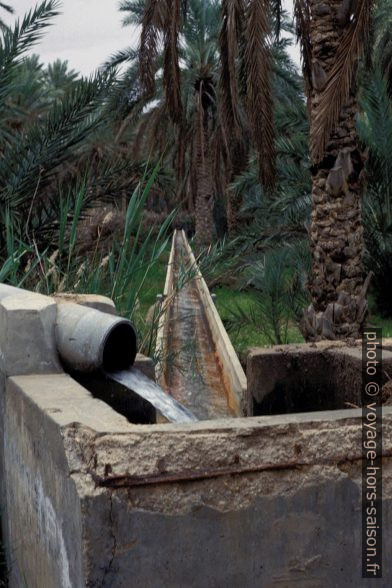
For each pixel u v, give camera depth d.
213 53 25.86
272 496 2.33
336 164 8.81
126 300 5.89
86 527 2.14
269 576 2.33
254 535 2.31
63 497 2.32
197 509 2.26
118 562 2.18
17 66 9.78
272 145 9.16
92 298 3.93
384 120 14.54
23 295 3.56
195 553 2.26
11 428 3.14
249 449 2.31
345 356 3.85
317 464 2.37
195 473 2.25
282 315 11.99
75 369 3.35
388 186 14.99
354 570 2.41
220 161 25.03
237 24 9.58
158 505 2.22
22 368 3.25
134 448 2.21
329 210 8.93
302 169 15.56
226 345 9.05
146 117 25.89
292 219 15.45
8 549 3.37
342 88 7.66
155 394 3.49
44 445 2.53
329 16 8.28
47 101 24.97
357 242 8.95
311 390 4.07
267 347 4.25
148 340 5.93
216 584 2.28
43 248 8.70
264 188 9.62
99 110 9.93
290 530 2.35
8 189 8.91
